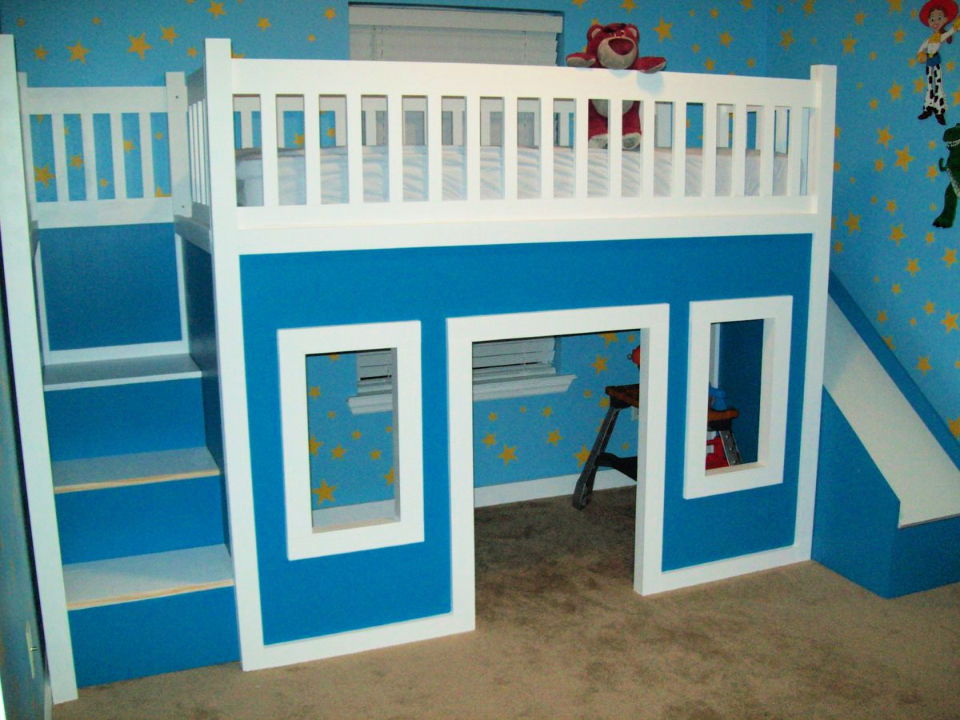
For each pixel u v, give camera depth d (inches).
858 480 108.0
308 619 92.8
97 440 105.1
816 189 107.4
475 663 92.1
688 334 103.6
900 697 85.3
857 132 130.1
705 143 100.6
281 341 86.3
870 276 129.6
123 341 119.8
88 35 114.0
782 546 115.2
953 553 108.5
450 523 96.7
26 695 69.8
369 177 90.7
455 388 93.4
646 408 103.4
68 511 94.4
